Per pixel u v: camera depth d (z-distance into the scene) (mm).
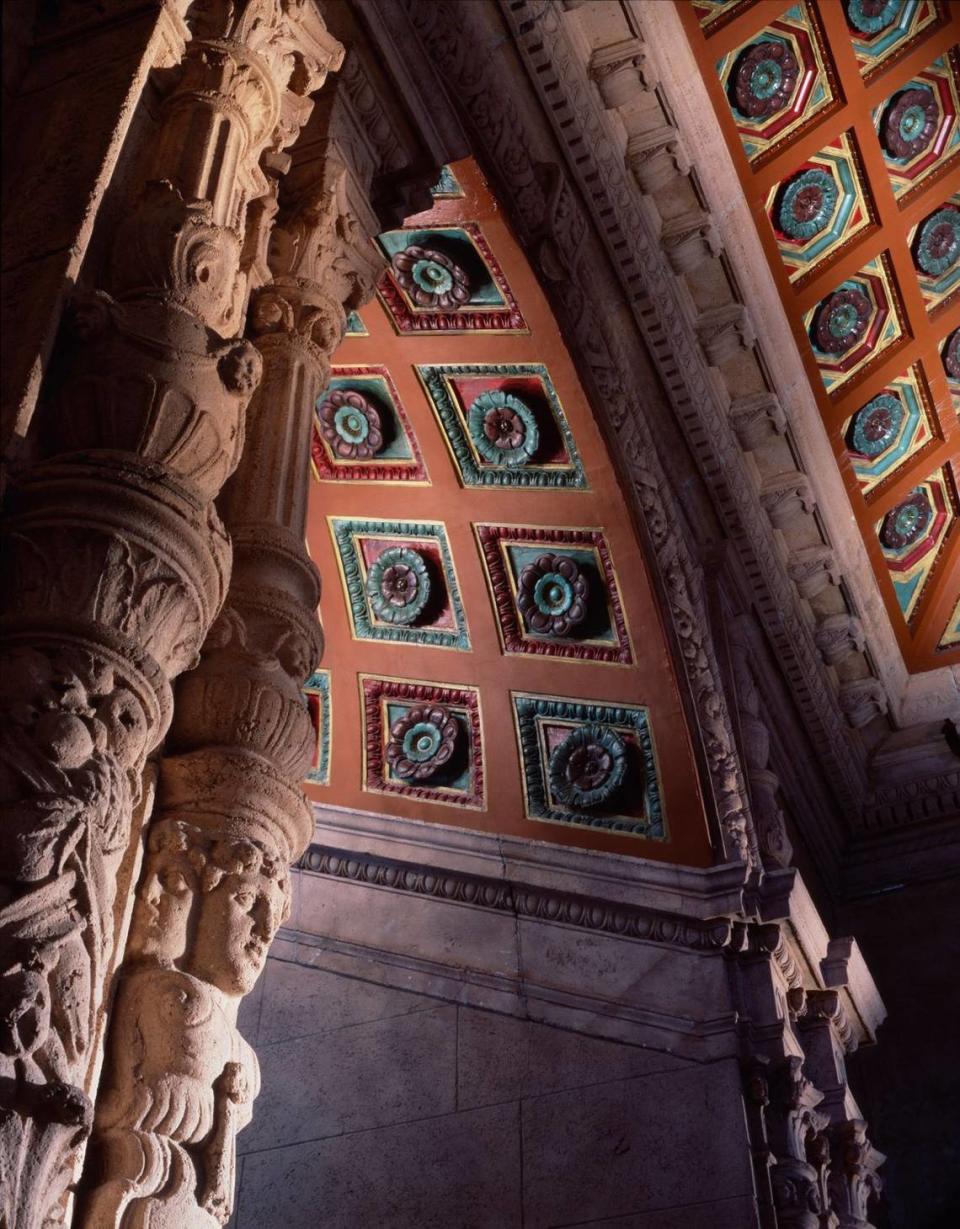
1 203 2998
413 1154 6418
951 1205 7473
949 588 9039
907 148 7332
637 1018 6441
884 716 8961
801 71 6777
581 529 6832
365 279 4188
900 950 8398
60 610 2586
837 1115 6730
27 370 2678
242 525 3420
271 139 3678
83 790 2404
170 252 3033
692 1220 5855
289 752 3156
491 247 6102
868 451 8305
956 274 7887
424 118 4660
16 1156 2084
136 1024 2709
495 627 7105
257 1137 6680
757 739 7043
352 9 4441
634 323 6840
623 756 6938
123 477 2688
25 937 2258
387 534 7156
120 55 3182
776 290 7242
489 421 6766
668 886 6641
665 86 6199
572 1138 6234
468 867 6984
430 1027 6727
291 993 7016
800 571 8055
